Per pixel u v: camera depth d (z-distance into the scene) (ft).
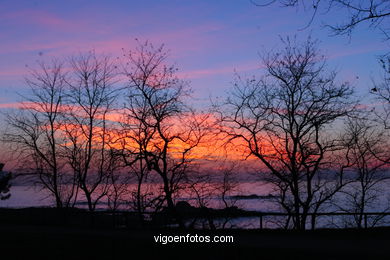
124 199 88.99
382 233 56.18
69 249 53.11
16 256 50.42
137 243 53.57
